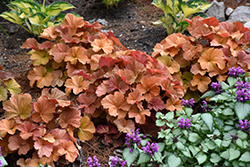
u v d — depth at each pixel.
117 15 4.51
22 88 2.95
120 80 2.49
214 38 2.95
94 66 2.80
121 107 2.34
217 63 2.73
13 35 3.89
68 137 2.06
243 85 1.85
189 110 2.00
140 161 1.79
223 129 1.88
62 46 2.87
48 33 3.01
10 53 3.53
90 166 1.84
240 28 3.00
